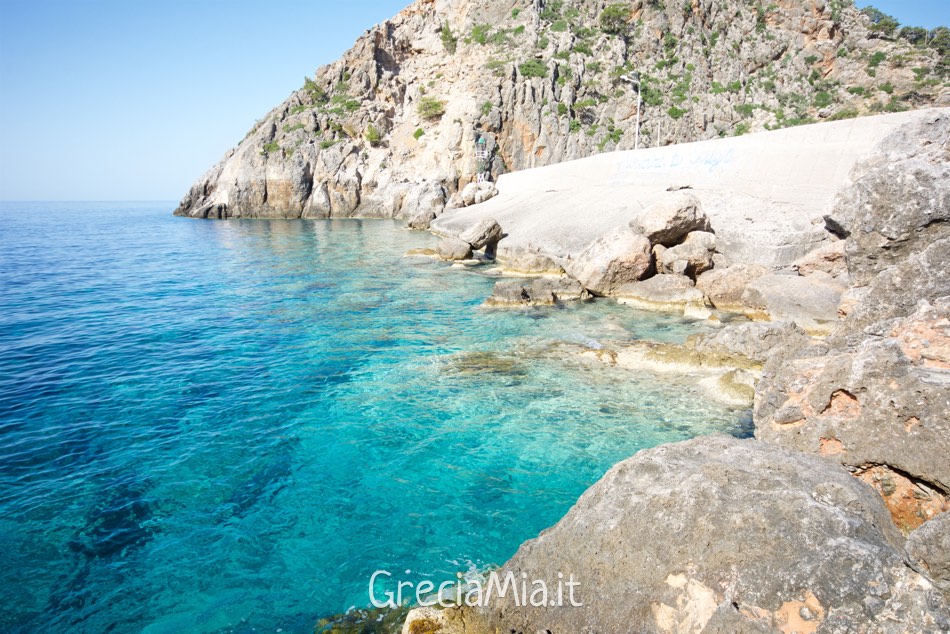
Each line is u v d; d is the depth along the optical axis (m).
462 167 61.56
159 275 26.20
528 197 36.00
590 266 19.47
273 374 12.58
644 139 64.88
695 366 12.17
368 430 9.83
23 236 48.00
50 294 21.59
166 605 5.81
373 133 67.25
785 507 4.13
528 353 13.62
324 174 65.00
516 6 79.06
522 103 62.84
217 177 70.06
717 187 23.73
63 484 8.00
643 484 4.89
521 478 8.27
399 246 36.75
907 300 8.99
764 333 12.12
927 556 3.35
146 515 7.32
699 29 79.31
